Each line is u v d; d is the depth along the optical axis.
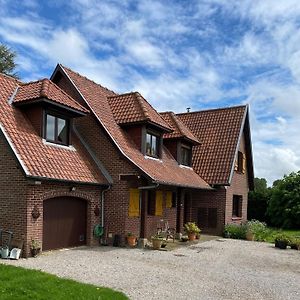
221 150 23.92
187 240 18.94
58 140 15.11
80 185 14.70
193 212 23.59
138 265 11.68
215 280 10.25
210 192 23.16
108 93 20.59
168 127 19.39
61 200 14.09
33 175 11.93
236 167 24.67
